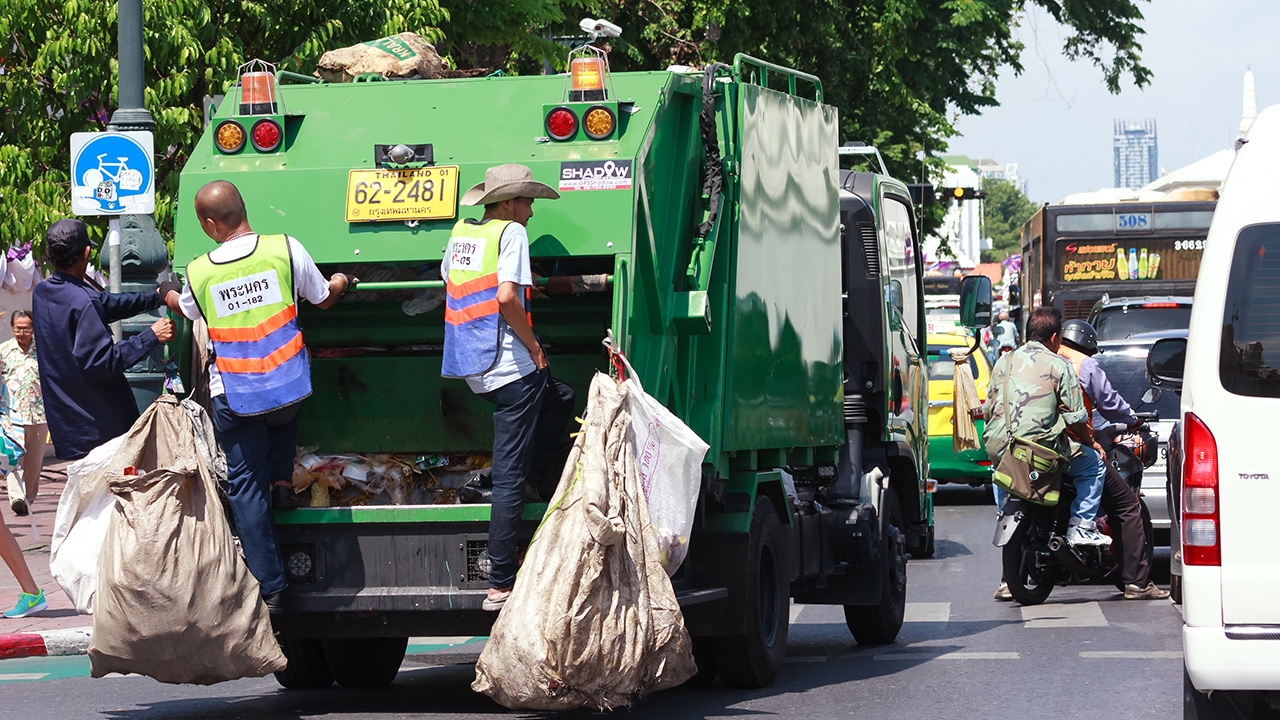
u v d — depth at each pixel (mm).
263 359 11203
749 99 13031
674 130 12203
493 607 10852
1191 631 9039
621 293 11070
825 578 15328
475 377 10922
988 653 14734
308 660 13367
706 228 12195
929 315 50656
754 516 12797
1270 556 8930
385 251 11625
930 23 48594
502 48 38562
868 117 46312
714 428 12133
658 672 10422
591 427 10406
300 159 11930
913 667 14094
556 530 10281
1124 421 18156
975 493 35188
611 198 11297
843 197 17094
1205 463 9062
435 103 12047
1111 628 16000
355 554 11320
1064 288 43812
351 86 12305
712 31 42562
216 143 12062
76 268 12133
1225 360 9094
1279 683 8883
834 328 15430
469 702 12633
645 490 10609
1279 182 9211
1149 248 43531
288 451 11602
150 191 18266
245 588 10969
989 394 17969
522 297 10992
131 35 19062
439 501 12484
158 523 10742
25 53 24328
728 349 12438
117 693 13445
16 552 17234
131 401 12062
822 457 16047
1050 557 18141
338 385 12898
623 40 41781
